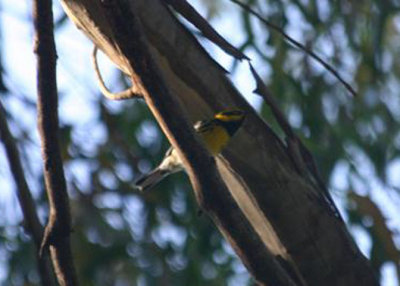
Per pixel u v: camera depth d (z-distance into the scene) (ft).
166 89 16.33
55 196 17.63
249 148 19.75
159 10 18.95
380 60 39.47
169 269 39.42
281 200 19.76
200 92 19.44
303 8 38.70
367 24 39.42
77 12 18.31
